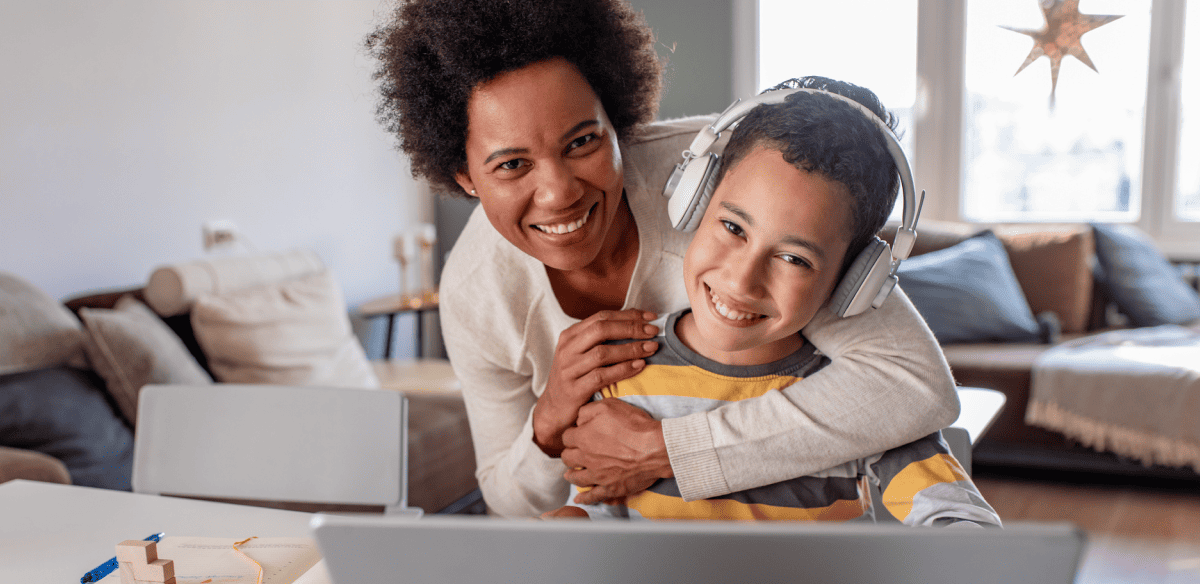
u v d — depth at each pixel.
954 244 3.49
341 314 2.81
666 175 0.93
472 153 0.77
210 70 2.98
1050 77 3.79
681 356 0.83
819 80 0.74
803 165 0.64
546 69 0.72
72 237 2.50
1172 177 3.69
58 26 2.44
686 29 4.21
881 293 0.74
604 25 0.79
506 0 0.71
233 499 1.52
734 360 0.82
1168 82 3.64
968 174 3.99
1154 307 3.25
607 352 0.84
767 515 0.79
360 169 3.83
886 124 0.71
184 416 1.29
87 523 0.98
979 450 2.96
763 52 4.17
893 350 0.78
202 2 2.94
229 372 2.40
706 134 0.72
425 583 0.44
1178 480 2.81
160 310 2.40
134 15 2.68
